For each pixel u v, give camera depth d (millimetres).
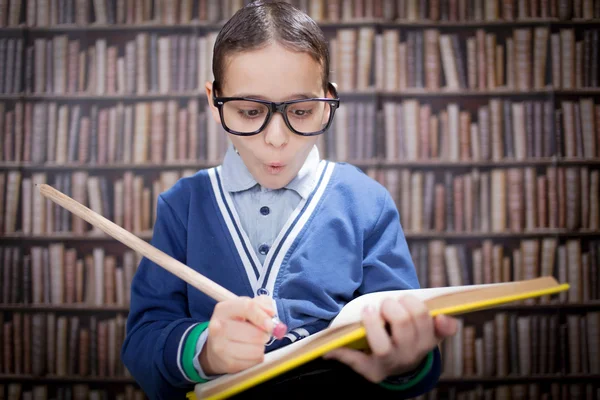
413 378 598
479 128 2516
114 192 2512
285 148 579
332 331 512
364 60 2500
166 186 2508
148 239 2506
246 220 668
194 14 2490
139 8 2496
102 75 2508
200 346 544
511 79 2510
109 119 2510
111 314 2520
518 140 2518
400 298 521
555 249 2506
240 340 491
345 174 709
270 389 578
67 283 2521
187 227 680
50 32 2506
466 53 2508
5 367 2500
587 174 2498
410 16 2506
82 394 2508
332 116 597
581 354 2484
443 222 2521
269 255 643
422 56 2506
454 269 2525
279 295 631
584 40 2488
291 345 537
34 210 2514
